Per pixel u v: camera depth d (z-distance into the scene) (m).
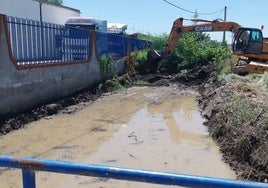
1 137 9.05
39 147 8.45
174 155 8.05
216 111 10.74
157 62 22.64
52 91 12.68
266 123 7.43
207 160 7.75
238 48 18.08
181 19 21.19
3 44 9.73
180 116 12.34
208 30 20.55
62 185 6.29
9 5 20.50
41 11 24.11
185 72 22.20
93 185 6.30
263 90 12.09
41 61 12.11
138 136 9.62
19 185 6.31
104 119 11.58
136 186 6.24
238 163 7.28
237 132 7.98
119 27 28.42
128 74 21.08
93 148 8.48
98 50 17.36
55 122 10.88
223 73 17.08
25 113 10.72
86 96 14.93
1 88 9.68
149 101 15.23
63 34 13.70
